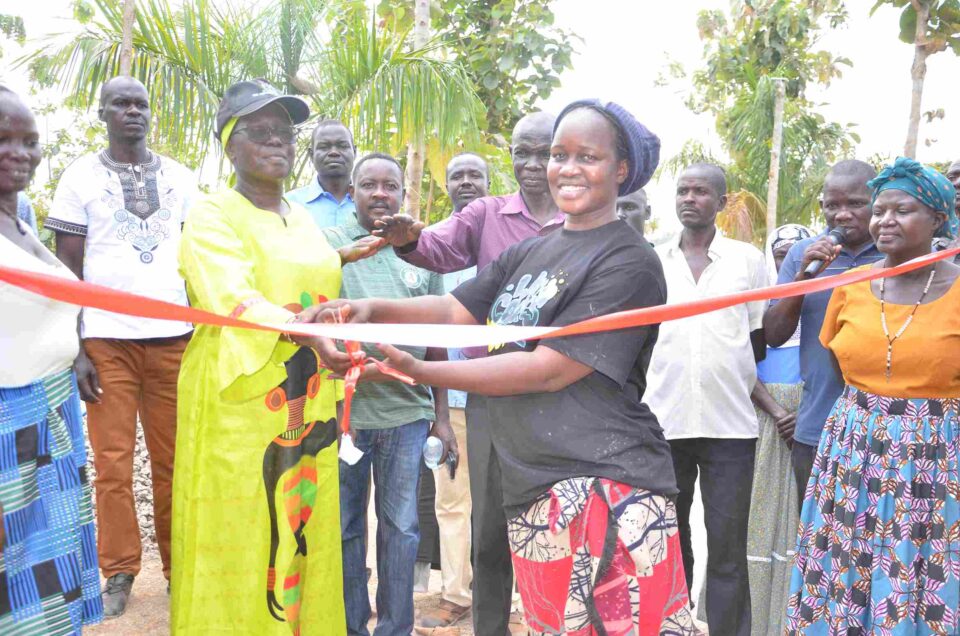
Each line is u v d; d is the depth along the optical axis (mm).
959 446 2959
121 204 4164
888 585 2963
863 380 3123
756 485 3805
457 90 7117
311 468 2971
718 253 3848
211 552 2818
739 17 15383
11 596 2613
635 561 2184
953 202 3115
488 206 3736
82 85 6246
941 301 3004
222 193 2965
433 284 4031
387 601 3635
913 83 9453
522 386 2166
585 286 2266
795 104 15781
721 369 3697
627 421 2260
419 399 3717
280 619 2846
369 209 3789
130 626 3961
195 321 1860
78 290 1722
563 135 2336
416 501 3699
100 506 4121
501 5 9836
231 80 6855
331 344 2352
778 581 3766
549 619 2309
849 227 3557
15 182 2895
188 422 2916
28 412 2711
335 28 7469
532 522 2295
